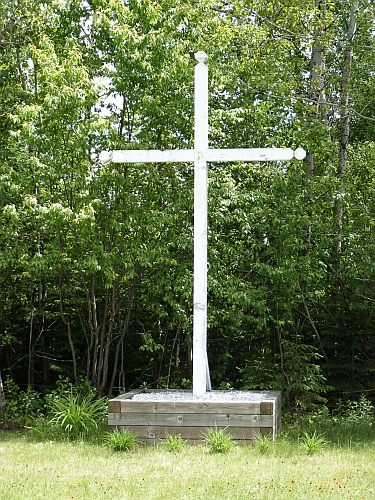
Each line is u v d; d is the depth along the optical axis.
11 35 11.86
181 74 11.57
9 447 8.89
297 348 12.41
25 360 15.38
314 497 6.13
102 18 11.50
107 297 12.73
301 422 11.27
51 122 11.28
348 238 13.20
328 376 13.58
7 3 11.66
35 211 10.98
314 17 13.96
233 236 13.16
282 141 13.77
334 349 13.86
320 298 13.54
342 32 16.58
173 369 14.82
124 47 11.54
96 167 11.66
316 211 13.66
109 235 12.15
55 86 11.05
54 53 11.57
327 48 14.88
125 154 9.69
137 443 8.84
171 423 8.91
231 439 8.78
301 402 12.12
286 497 6.11
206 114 9.68
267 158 9.50
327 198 13.67
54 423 10.10
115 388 15.09
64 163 11.42
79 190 11.52
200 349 9.45
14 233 11.66
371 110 14.97
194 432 8.87
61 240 11.98
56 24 12.34
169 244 11.76
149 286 12.36
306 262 12.31
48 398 12.05
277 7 14.46
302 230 12.77
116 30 11.44
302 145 13.54
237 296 11.87
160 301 13.63
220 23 12.70
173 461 7.75
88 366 12.73
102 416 10.51
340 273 13.34
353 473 7.20
